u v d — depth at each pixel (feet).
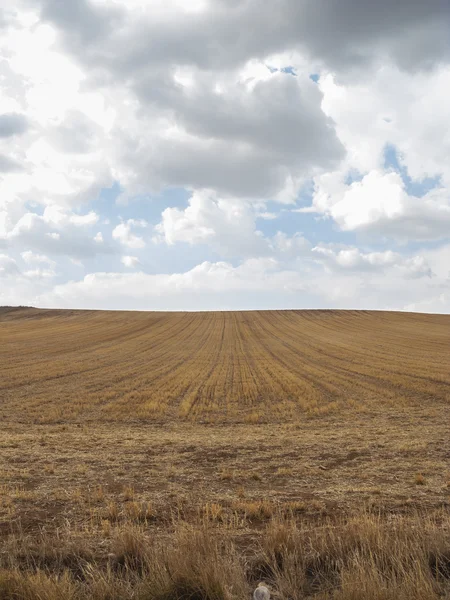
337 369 120.16
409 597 12.94
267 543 17.22
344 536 17.20
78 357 148.66
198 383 99.96
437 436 47.65
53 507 25.55
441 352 160.86
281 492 28.86
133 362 138.00
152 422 62.64
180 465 36.94
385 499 26.76
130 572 15.57
